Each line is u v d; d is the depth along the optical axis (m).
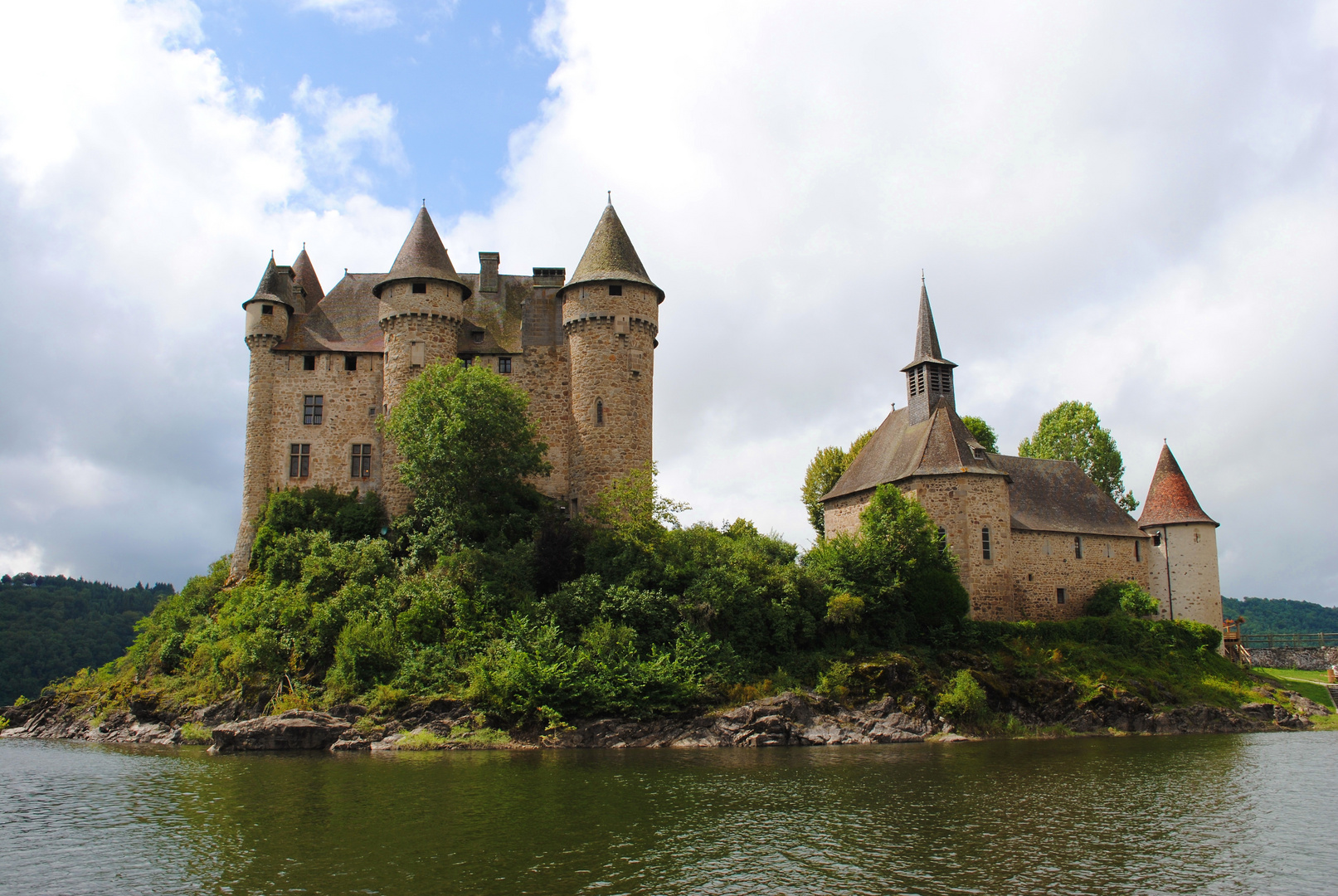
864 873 16.95
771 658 38.94
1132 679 42.59
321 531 45.38
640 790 24.19
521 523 43.97
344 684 35.62
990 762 29.75
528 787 24.47
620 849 18.33
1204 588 52.09
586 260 50.34
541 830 19.83
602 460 47.91
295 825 20.28
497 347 50.88
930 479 46.50
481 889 15.78
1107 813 21.97
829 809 22.08
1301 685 49.34
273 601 40.34
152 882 16.33
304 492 48.22
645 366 49.44
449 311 49.12
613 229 50.84
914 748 33.38
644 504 43.12
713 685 36.31
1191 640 48.38
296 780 25.81
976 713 37.78
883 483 47.47
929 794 24.02
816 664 38.75
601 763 28.86
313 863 17.36
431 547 42.09
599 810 21.73
